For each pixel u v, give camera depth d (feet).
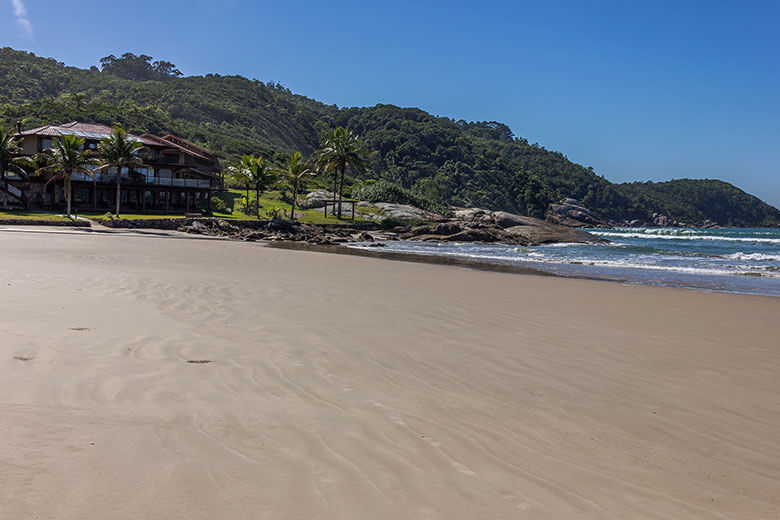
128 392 15.56
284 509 9.73
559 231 217.97
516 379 19.02
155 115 384.27
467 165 639.35
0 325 22.84
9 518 8.99
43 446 11.75
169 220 161.58
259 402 15.35
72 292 32.45
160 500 9.82
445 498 10.43
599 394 17.66
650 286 55.11
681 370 21.11
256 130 525.75
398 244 166.40
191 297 33.17
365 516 9.62
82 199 181.47
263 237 156.46
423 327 27.55
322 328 26.00
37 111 314.35
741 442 14.06
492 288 48.06
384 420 14.43
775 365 22.40
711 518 10.21
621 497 10.87
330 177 341.00
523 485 11.16
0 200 161.07
